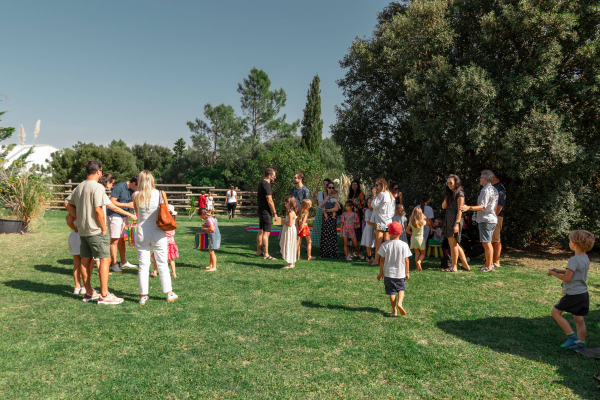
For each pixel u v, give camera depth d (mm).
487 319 4086
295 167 19406
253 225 14453
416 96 8180
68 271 6059
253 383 2715
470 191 8844
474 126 7285
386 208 6758
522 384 2742
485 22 7594
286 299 4746
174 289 5164
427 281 5766
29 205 10289
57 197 18938
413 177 10469
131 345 3328
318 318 4070
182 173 27594
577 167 6965
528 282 5707
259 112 25109
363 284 5512
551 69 7145
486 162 8258
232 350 3252
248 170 21469
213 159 26109
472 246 7668
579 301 3285
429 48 8352
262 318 4047
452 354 3223
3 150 12172
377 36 10109
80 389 2605
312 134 28125
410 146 10297
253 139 24656
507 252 8578
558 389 2678
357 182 8578
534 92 7262
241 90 25078
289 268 6574
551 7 6957
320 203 8531
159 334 3576
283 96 25359
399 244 4152
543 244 9266
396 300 4344
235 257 7578
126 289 5125
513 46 7883
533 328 3844
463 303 4641
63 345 3293
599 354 3205
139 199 4422
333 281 5676
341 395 2578
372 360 3098
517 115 7223
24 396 2502
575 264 3305
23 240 9125
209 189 20516
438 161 8438
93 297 4590
